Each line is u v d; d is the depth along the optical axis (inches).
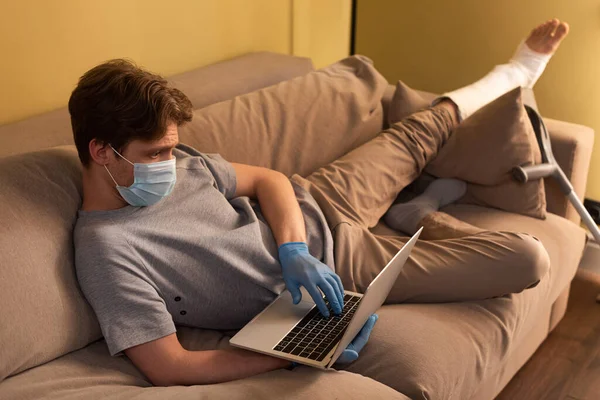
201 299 58.0
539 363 86.4
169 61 92.1
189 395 48.9
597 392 81.7
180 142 69.9
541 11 106.1
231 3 99.0
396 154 81.7
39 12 74.7
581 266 108.0
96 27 81.3
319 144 82.1
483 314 65.7
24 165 54.8
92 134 53.0
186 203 59.8
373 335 60.1
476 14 112.2
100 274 52.4
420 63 120.6
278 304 59.9
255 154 76.5
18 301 48.9
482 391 70.2
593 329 93.5
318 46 118.9
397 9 119.6
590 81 104.8
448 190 84.4
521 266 65.9
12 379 48.9
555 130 89.4
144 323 52.2
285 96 83.0
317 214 68.5
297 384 51.1
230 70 90.6
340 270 66.7
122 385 50.7
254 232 61.9
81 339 52.9
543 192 83.4
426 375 56.5
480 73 115.3
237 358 53.6
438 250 68.3
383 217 83.2
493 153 81.6
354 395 50.9
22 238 50.6
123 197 55.2
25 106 75.9
